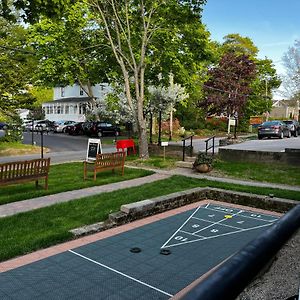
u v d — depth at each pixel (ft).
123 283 14.64
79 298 13.33
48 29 77.10
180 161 48.42
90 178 36.76
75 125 114.11
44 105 166.50
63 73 83.46
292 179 37.40
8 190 30.37
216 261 17.03
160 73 82.79
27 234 19.97
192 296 2.73
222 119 126.82
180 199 28.25
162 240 19.97
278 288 5.83
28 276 15.11
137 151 58.75
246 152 46.80
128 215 23.66
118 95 92.32
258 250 3.80
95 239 20.08
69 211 24.56
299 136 99.55
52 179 35.99
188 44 67.87
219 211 26.68
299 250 6.61
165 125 105.40
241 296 5.63
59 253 17.81
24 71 74.23
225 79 102.73
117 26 53.11
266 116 156.15
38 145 77.30
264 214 25.95
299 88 149.59
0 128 135.95
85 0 49.80
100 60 81.51
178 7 50.21
